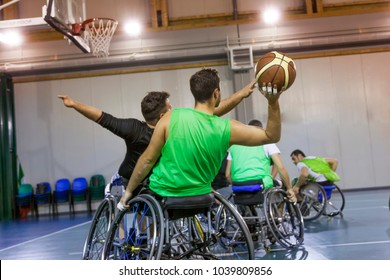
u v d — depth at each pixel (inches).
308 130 426.0
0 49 423.5
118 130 106.4
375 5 428.5
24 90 440.1
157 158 89.7
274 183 190.7
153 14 423.8
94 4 428.8
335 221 224.7
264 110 420.2
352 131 425.1
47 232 266.5
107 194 132.0
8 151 416.2
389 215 231.9
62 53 419.8
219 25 422.6
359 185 421.1
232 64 404.5
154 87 433.4
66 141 434.3
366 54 430.6
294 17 419.2
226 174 174.1
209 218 102.3
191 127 85.4
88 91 436.1
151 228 102.7
